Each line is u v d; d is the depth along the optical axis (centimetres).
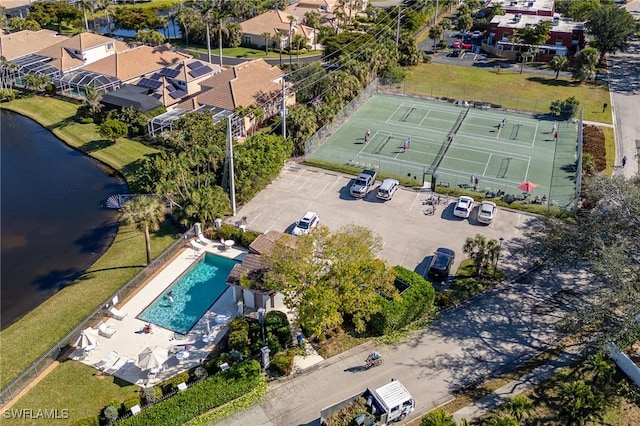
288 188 6862
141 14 13825
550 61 11644
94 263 5541
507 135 8500
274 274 4288
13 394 3959
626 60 12181
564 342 4516
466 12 14738
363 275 4275
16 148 8000
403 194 6756
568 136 8444
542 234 5466
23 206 6588
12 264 5591
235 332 4378
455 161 7612
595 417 3772
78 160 7694
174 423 3738
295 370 4228
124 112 8431
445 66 11869
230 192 6206
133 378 4128
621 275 4069
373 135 8406
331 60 11206
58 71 10256
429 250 5691
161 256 5384
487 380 4156
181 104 8825
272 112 8912
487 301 4978
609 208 4984
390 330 4594
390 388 3847
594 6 13938
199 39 13200
